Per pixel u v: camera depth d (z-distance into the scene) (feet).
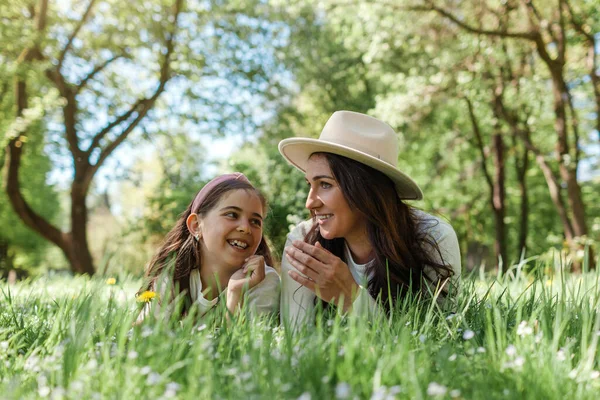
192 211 9.13
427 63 50.62
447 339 6.02
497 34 38.78
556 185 44.88
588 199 68.54
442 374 4.55
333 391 4.21
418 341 5.67
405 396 4.11
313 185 8.67
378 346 5.11
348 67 67.26
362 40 50.57
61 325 6.03
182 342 5.08
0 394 4.30
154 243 47.47
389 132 8.89
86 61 51.13
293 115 61.87
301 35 62.80
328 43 64.18
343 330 5.49
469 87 46.32
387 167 8.30
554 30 41.68
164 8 49.78
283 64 58.54
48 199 79.36
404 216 8.59
